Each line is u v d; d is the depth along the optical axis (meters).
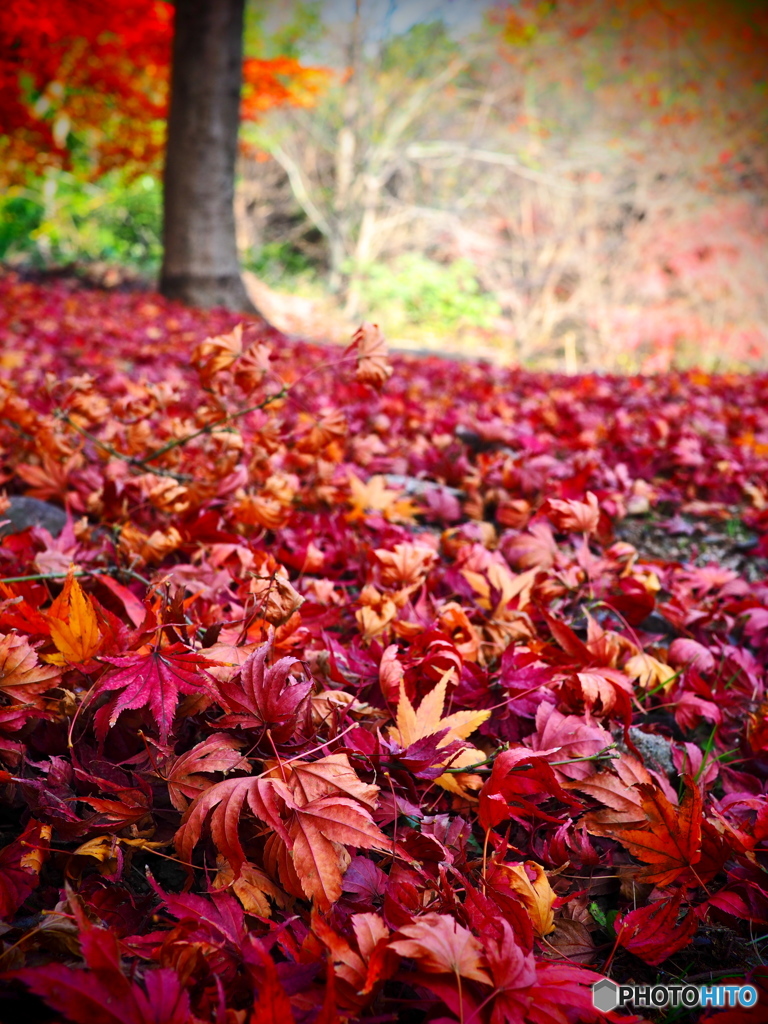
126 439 0.96
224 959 0.35
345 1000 0.34
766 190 6.47
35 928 0.34
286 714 0.42
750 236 6.38
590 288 6.79
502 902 0.39
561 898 0.41
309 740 0.44
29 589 0.55
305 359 2.20
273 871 0.40
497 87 7.13
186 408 1.31
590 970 0.38
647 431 1.49
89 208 6.05
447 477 1.13
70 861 0.40
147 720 0.45
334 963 0.34
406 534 0.80
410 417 1.45
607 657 0.58
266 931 0.37
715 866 0.43
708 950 0.42
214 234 3.76
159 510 0.77
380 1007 0.35
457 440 1.27
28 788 0.41
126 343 2.32
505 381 2.32
